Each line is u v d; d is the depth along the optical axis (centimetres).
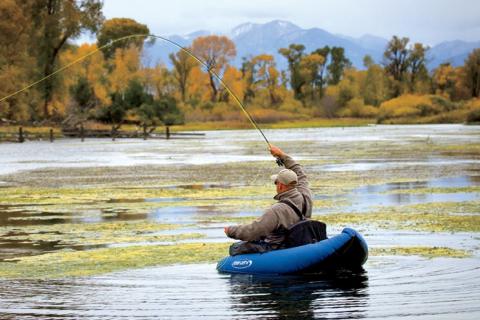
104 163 5319
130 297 1359
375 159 5291
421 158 5291
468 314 1198
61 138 10369
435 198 2900
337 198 2988
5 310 1280
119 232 2208
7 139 9494
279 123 18000
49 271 1627
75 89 13712
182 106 17350
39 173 4512
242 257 1539
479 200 2798
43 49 12119
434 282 1424
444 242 1891
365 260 1496
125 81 15425
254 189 3412
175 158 5775
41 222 2461
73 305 1308
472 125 15650
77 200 3083
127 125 13612
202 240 2025
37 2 11994
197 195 3200
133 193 3319
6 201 3083
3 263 1738
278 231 1527
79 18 11969
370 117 19988
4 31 10881
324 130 14175
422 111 18875
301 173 1598
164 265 1658
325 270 1491
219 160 5475
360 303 1277
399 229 2122
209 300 1322
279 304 1280
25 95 11475
